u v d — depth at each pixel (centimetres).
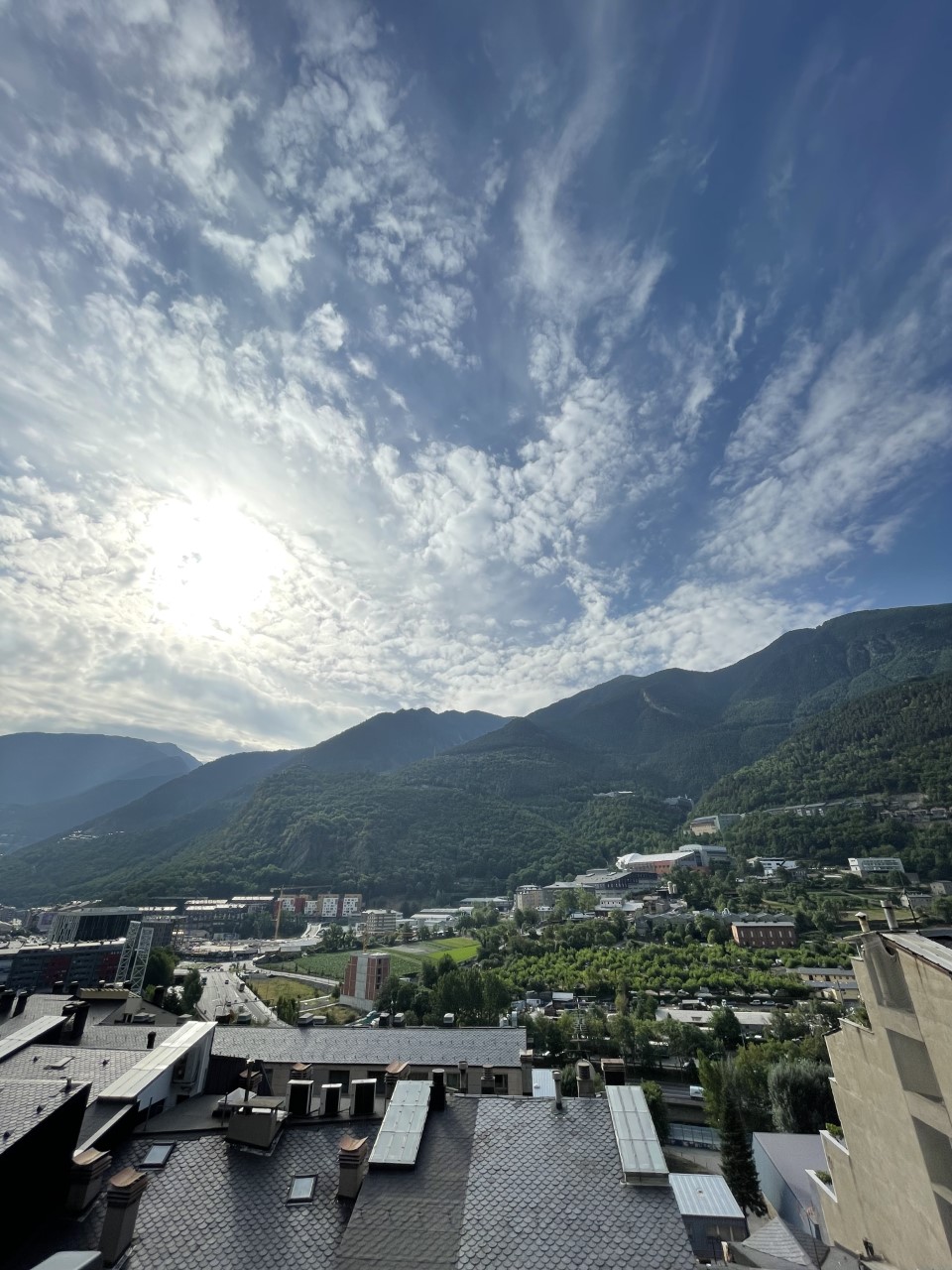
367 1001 18925
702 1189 4072
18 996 5369
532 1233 2272
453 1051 5044
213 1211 2522
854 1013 4269
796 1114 7975
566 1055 12262
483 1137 2859
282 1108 3200
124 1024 5341
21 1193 2291
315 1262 2264
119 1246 2255
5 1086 2633
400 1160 2680
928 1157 2861
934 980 2784
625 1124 2833
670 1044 12638
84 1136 2838
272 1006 19150
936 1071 2780
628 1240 2220
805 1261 3650
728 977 17962
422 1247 2236
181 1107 3456
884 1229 3297
